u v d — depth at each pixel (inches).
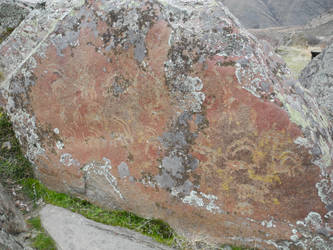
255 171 58.4
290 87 58.6
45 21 88.0
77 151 75.9
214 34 56.3
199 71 57.0
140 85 63.3
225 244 66.9
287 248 61.5
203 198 64.9
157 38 59.9
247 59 54.3
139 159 68.6
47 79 73.8
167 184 67.4
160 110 62.9
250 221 62.6
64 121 74.9
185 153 63.3
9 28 124.6
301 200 57.5
